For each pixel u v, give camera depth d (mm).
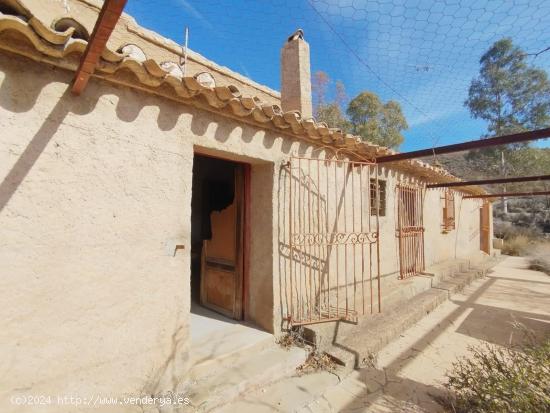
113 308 2346
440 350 4219
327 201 4621
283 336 3807
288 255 3938
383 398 3059
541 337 4707
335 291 4742
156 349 2596
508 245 16672
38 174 2004
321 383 3154
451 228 9578
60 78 2104
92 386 2234
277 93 6699
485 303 6535
